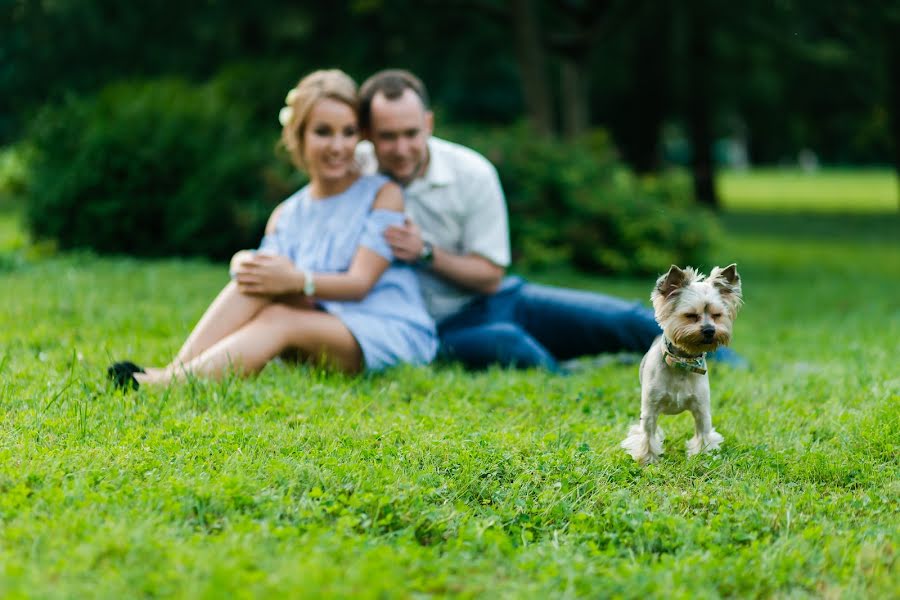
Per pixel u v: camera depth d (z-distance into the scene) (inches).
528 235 532.1
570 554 136.8
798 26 890.1
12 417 182.5
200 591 115.2
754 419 206.7
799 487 168.7
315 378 223.6
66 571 119.9
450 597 120.3
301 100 239.6
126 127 506.0
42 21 673.0
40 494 143.2
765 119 1311.5
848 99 1179.3
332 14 698.8
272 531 136.8
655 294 175.9
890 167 2608.3
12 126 895.1
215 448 170.7
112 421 181.0
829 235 935.7
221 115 533.3
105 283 371.6
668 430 200.5
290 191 494.0
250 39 690.2
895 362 268.8
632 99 1142.3
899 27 788.6
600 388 229.8
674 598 121.4
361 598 115.0
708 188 1153.4
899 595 126.5
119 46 684.1
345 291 235.0
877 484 169.6
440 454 173.8
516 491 160.1
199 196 500.4
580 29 725.3
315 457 169.9
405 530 141.6
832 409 212.4
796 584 131.4
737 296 174.7
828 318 409.1
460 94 976.3
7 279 373.1
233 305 227.9
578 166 571.5
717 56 1069.1
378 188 247.6
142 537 129.0
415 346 243.6
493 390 227.3
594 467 171.5
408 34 738.8
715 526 148.5
